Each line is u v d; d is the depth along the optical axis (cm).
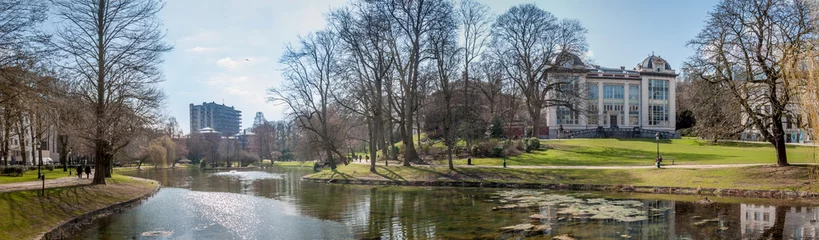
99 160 3550
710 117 3375
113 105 3506
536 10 6228
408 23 4625
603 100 8881
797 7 2730
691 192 3108
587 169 4028
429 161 5422
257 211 2773
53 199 2578
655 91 9094
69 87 3397
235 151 12069
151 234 2112
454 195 3384
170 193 4016
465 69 5403
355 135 8781
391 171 4862
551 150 5869
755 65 3075
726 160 4397
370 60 4825
